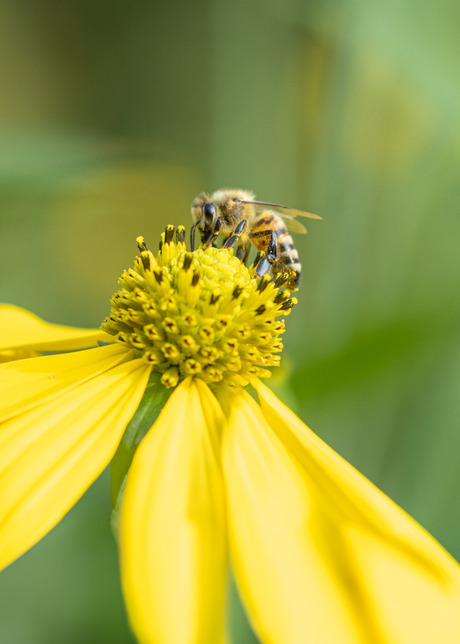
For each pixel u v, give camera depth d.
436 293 0.21
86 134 0.21
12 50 0.39
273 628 0.16
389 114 0.24
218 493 0.17
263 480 0.17
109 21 0.39
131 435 0.18
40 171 0.21
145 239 0.31
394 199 0.24
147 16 0.39
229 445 0.18
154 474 0.17
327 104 0.25
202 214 0.21
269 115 0.27
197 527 0.17
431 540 0.17
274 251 0.21
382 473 0.23
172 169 0.31
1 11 0.39
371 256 0.24
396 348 0.21
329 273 0.24
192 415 0.18
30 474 0.17
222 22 0.28
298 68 0.26
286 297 0.19
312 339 0.22
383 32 0.22
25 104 0.39
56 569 0.22
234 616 0.20
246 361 0.19
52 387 0.18
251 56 0.27
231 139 0.28
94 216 0.28
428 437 0.23
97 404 0.18
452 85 0.22
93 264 0.30
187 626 0.16
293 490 0.17
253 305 0.19
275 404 0.19
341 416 0.22
